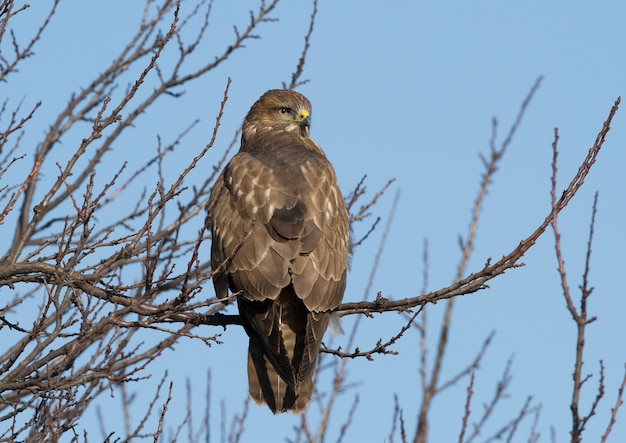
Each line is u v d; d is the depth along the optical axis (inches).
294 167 503.5
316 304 458.6
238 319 478.3
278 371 452.4
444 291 451.8
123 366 507.2
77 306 422.0
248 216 478.9
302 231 470.9
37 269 459.5
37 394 417.4
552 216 435.2
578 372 415.8
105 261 461.1
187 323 428.1
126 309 421.4
